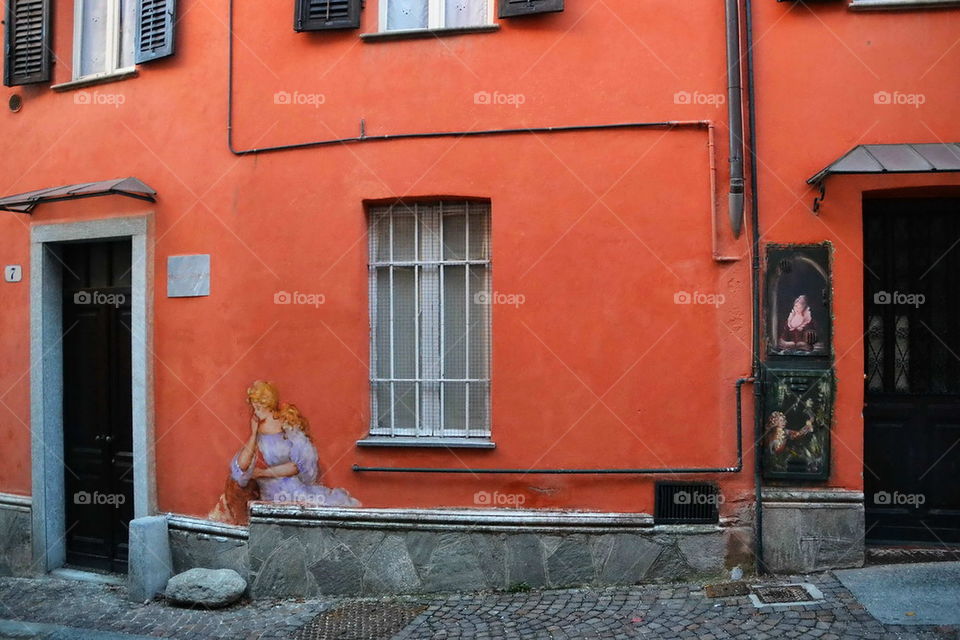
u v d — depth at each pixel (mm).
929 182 4938
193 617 5305
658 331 5215
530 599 5109
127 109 6418
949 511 5336
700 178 5184
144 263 6227
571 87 5332
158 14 6227
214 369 5969
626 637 4340
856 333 5047
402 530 5469
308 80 5766
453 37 5504
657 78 5242
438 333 5691
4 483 7020
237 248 5910
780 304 5113
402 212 5746
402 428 5727
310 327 5727
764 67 5152
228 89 5969
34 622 5352
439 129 5508
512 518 5320
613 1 5297
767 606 4531
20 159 6992
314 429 5699
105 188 5812
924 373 5383
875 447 5406
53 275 6848
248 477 5832
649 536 5176
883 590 4629
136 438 6215
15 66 6938
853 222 5051
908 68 5047
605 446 5266
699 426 5172
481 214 5637
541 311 5348
